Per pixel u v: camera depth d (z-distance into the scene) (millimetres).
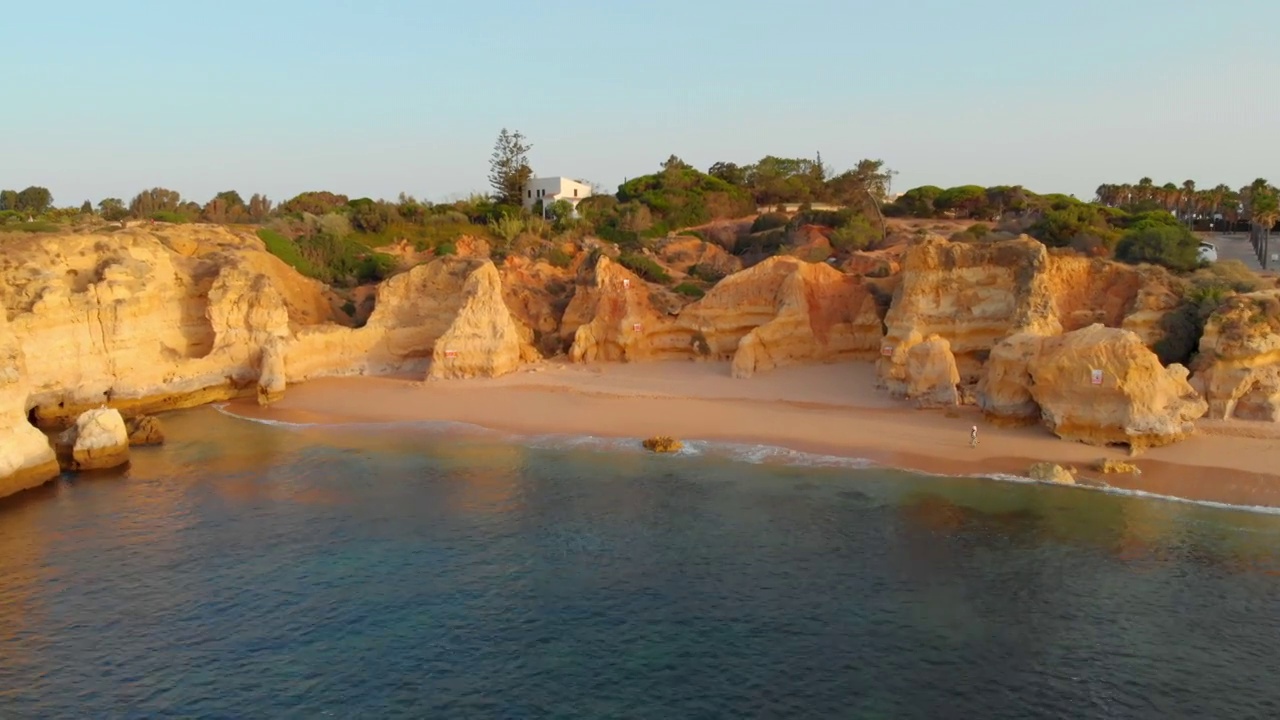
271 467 40125
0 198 120938
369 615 25906
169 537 31781
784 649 23875
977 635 24500
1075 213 64438
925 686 22125
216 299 54125
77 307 47656
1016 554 29547
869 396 48438
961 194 108500
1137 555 29297
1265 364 40469
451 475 38750
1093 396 39125
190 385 52125
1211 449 37781
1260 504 33312
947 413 44438
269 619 25688
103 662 23484
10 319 44656
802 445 41844
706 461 40156
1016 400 42250
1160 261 52625
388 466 40125
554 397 51250
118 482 38000
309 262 73750
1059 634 24516
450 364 56000
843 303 56344
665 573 28578
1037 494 34875
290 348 56375
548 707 21312
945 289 48188
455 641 24406
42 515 34000
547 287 70188
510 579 28219
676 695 21781
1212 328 41375
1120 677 22500
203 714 21172
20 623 25516
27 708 21422
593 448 42625
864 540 30938
